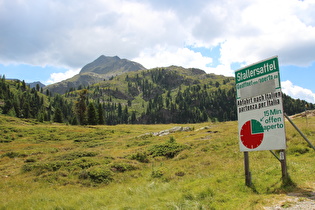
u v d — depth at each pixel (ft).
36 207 41.32
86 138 179.52
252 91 36.11
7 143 166.61
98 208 37.58
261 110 34.60
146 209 31.37
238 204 27.45
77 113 349.41
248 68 37.11
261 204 25.38
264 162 47.78
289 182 30.76
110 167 68.18
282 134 31.94
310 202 23.76
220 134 108.27
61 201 43.19
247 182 34.60
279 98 32.63
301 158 47.42
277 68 33.12
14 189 58.08
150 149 91.20
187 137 119.65
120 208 34.32
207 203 30.22
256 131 34.86
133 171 67.51
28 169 74.08
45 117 513.04
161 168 61.05
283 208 23.31
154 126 268.41
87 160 77.56
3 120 303.07
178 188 41.14
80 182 61.31
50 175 66.54
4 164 96.43
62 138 187.42
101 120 368.27
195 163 62.39
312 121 102.37
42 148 136.98
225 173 44.57
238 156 59.82
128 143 125.80
